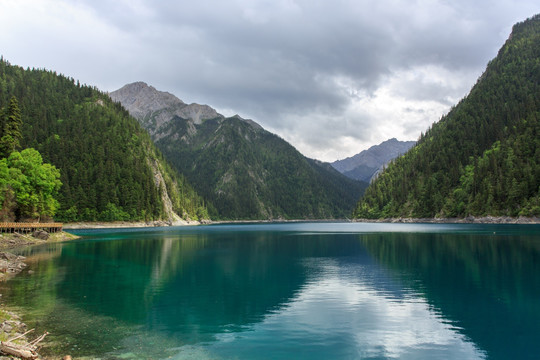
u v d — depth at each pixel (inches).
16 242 3029.0
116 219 6505.9
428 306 1177.4
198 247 3088.1
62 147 6747.1
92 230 5629.9
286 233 5344.5
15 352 676.1
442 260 2149.4
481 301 1230.9
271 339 882.1
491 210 6437.0
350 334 921.5
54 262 2113.7
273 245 3307.1
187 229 6702.8
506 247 2645.2
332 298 1290.6
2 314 1016.2
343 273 1790.1
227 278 1673.2
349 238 4025.6
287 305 1199.6
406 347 836.6
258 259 2320.4
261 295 1339.8
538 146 6653.5
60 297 1275.8
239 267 1996.8
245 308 1162.6
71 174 6363.2
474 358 775.7
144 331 928.3
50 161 6407.5
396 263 2082.9
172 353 781.9
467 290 1389.0
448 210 7568.9
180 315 1081.4
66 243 3297.2
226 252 2714.1
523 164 6397.6
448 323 1008.9
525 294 1320.1
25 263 2058.3
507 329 957.2
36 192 3885.3
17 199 3592.5
